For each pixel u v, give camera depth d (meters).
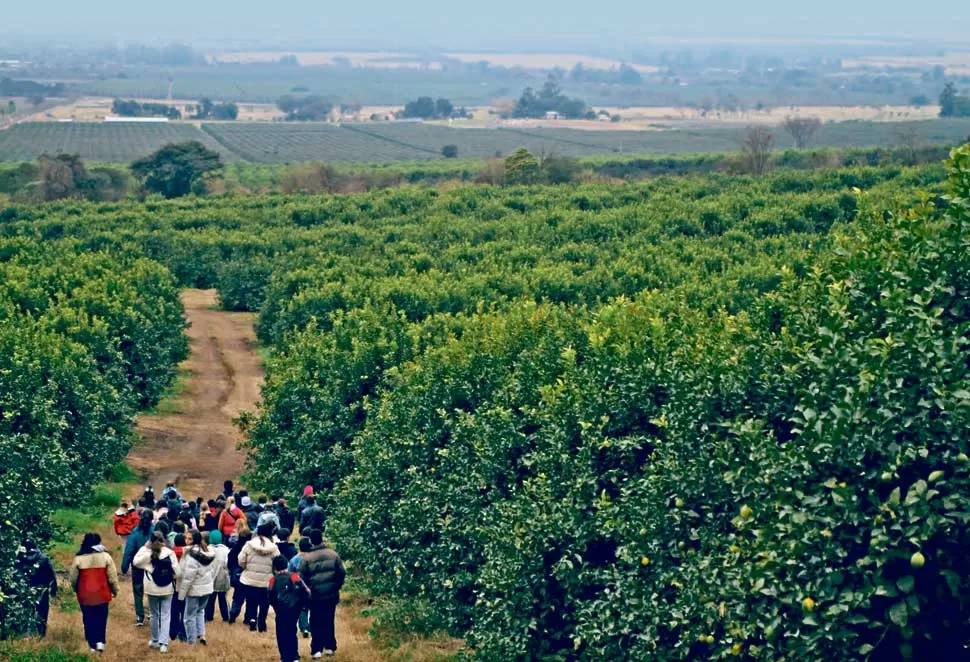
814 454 15.58
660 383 20.94
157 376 51.69
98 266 62.84
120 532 28.48
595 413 21.39
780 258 55.25
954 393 14.50
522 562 21.25
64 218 100.56
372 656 22.70
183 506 28.00
